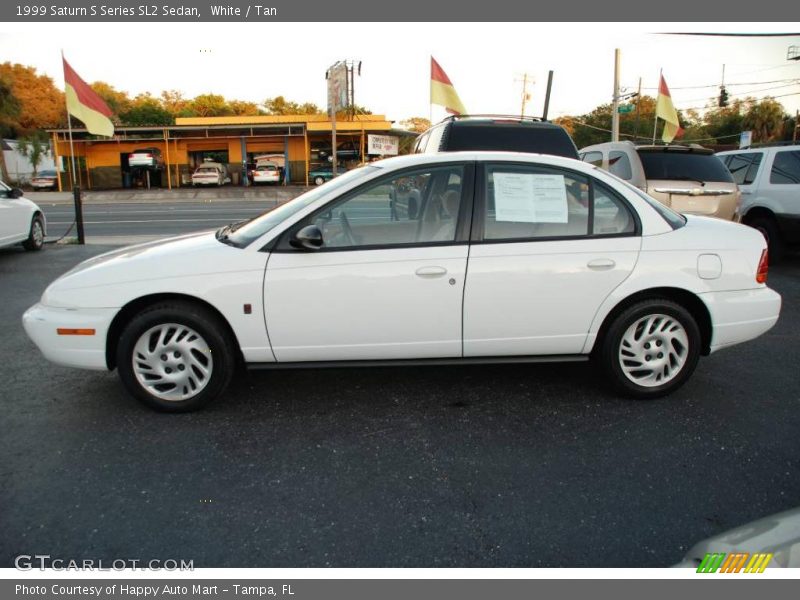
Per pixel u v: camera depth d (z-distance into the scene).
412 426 3.53
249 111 67.69
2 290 7.21
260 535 2.53
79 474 3.00
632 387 3.84
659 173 7.73
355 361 3.68
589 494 2.83
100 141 37.81
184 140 38.19
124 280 3.52
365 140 38.16
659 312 3.76
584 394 4.00
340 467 3.08
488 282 3.57
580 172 3.77
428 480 2.95
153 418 3.63
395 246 3.57
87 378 4.27
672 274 3.70
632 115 61.91
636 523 2.61
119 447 3.28
